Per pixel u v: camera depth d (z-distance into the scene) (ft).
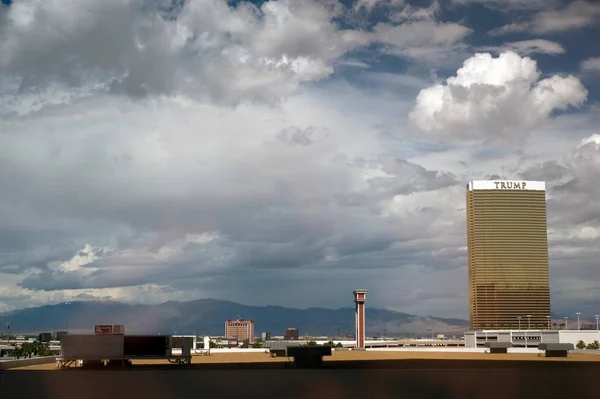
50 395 295.48
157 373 421.18
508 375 396.78
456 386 323.98
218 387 323.78
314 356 512.63
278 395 291.79
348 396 286.25
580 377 378.94
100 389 315.37
